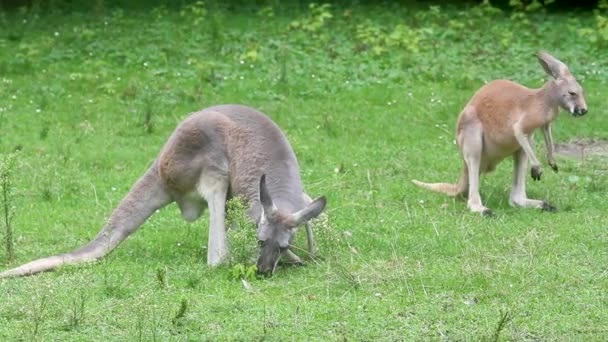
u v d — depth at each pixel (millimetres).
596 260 11273
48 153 16656
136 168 16016
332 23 25406
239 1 27297
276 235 10758
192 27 24766
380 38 23531
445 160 16391
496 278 10625
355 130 18188
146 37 23844
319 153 16703
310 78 21406
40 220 13289
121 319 9594
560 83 13297
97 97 20203
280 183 11297
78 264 11258
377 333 9312
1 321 9508
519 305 9922
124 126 18469
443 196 14320
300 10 26969
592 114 19109
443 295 10203
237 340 9156
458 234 12375
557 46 23531
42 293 10180
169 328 9391
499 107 13617
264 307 9883
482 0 27797
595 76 21766
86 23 24922
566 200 13992
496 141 13688
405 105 19781
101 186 14961
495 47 23359
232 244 11008
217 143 11539
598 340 9164
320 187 14797
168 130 18375
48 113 19156
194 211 11930
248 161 11391
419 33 24094
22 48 22969
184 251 12055
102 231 11719
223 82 21109
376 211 13570
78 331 9336
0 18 25297
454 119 18875
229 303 9984
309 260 11391
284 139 11719
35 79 21156
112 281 10680
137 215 11844
